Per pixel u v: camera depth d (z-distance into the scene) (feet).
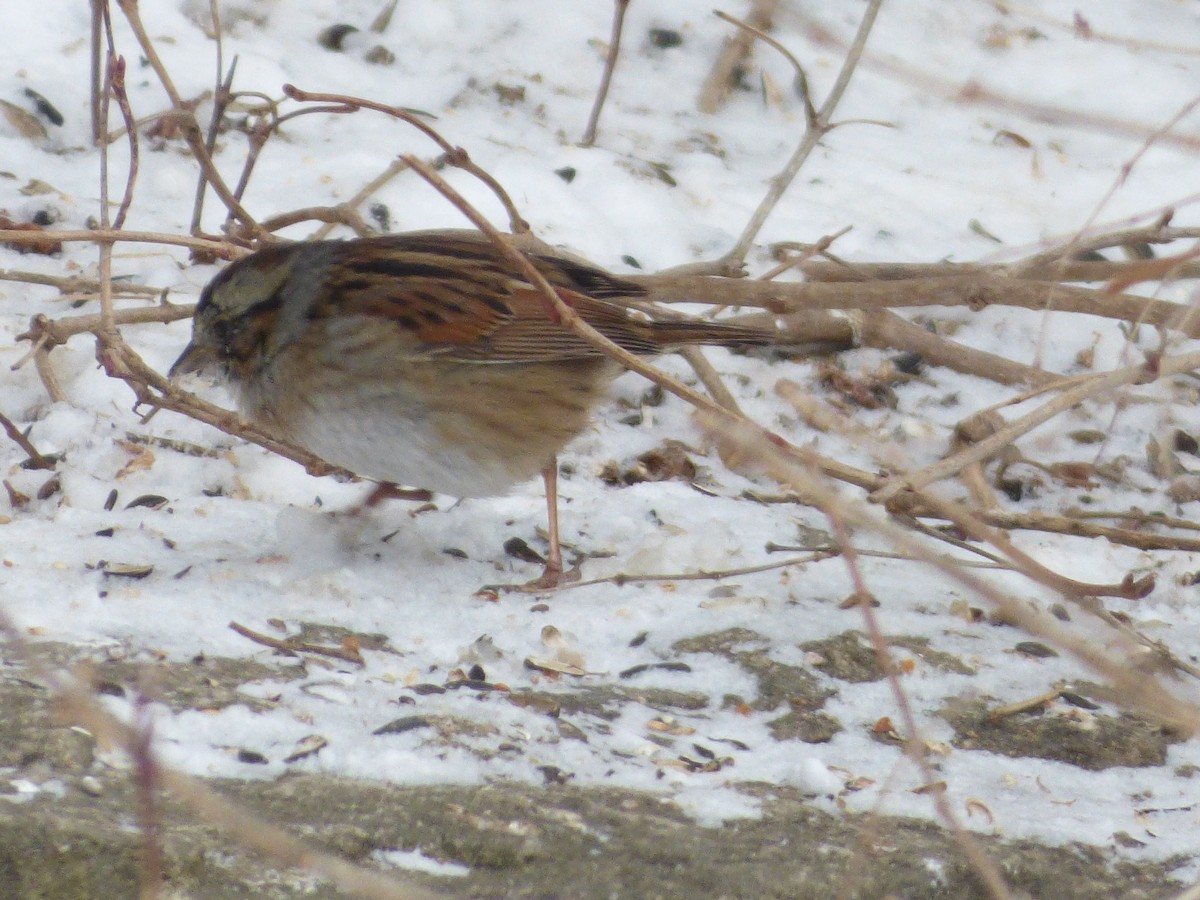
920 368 41.01
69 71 45.11
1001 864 21.98
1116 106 49.34
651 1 51.96
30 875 19.15
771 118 49.26
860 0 53.06
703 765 24.43
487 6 50.88
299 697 24.38
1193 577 33.32
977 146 48.75
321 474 32.68
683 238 43.34
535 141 46.26
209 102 44.86
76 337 37.40
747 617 29.35
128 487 32.65
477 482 30.89
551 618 28.89
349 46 48.70
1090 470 37.58
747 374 40.22
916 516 32.71
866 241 43.88
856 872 19.53
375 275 30.09
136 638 25.75
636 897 20.49
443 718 24.25
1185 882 22.26
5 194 40.63
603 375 31.53
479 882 20.52
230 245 32.55
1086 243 37.91
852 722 26.32
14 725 21.97
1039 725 26.53
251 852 20.27
